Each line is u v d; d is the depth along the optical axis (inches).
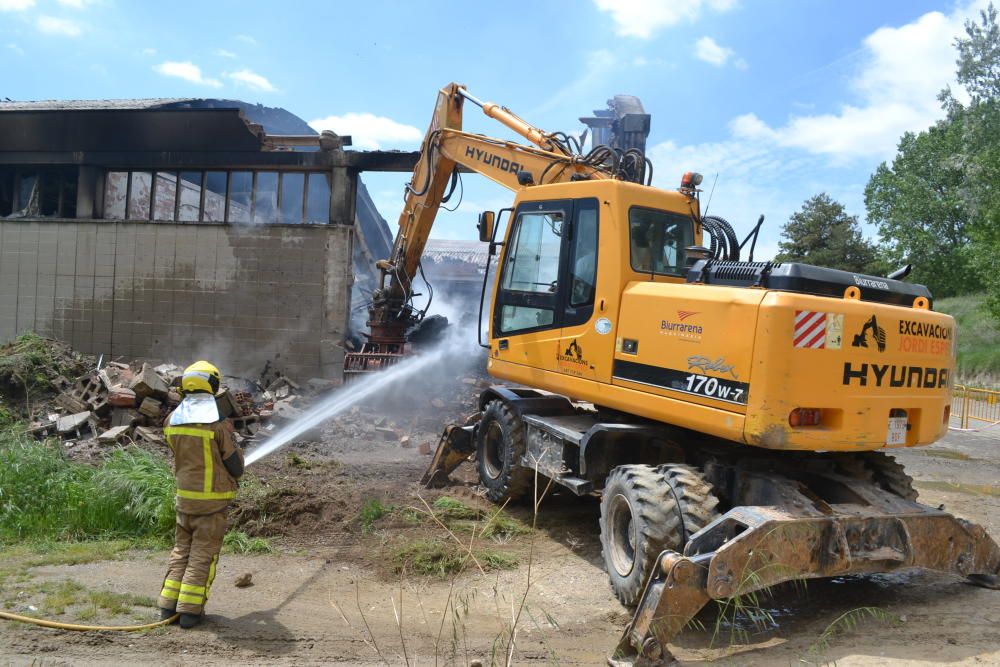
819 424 178.4
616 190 230.2
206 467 180.2
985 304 970.1
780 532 165.5
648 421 226.4
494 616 189.2
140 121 572.4
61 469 278.8
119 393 382.0
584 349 235.8
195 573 177.6
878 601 193.8
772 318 172.4
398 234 463.5
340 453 395.5
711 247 251.1
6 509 249.3
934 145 1470.2
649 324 209.3
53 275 578.9
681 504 185.5
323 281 550.9
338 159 558.3
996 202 1014.4
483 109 362.0
